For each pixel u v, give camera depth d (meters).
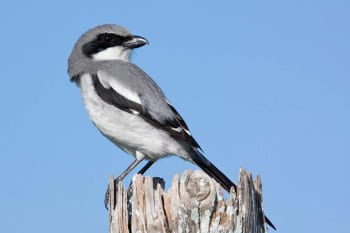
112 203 8.35
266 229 8.05
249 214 7.44
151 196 7.55
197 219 7.25
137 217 7.59
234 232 7.27
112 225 8.10
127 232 7.95
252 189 7.62
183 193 7.32
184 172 7.48
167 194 7.50
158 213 7.47
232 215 7.29
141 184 7.64
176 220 7.31
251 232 7.48
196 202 7.27
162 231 7.41
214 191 7.30
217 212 7.30
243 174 7.47
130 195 8.29
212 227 7.25
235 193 7.39
